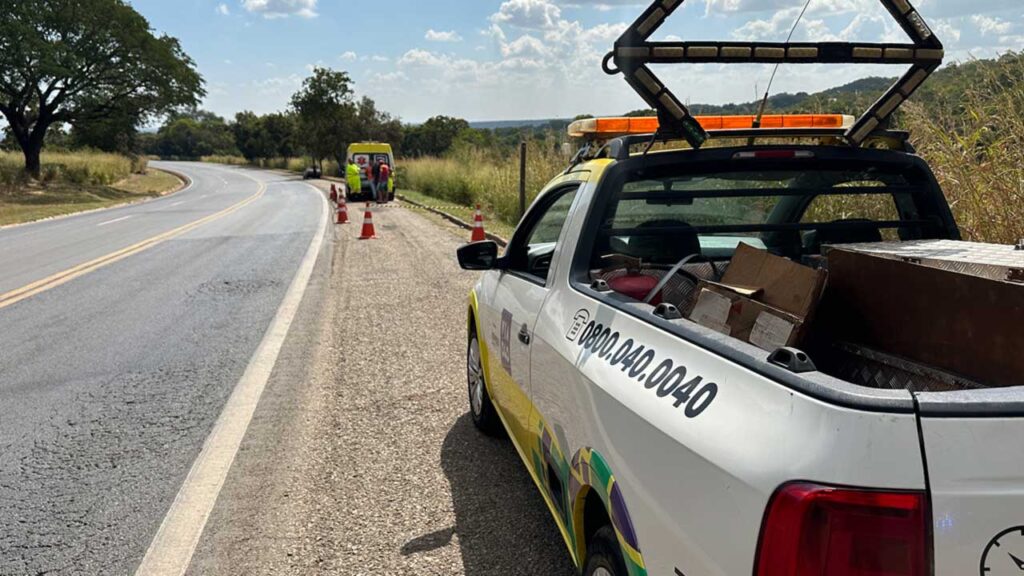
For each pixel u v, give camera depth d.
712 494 1.59
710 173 3.10
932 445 1.36
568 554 3.32
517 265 4.12
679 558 1.71
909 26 2.93
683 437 1.72
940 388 2.03
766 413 1.55
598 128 3.64
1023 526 1.34
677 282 2.88
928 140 5.63
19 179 41.88
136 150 99.25
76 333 7.84
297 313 8.52
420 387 5.74
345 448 4.59
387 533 3.56
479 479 4.11
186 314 8.66
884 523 1.33
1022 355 1.80
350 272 11.41
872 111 3.13
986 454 1.35
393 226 19.00
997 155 5.19
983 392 1.43
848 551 1.35
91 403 5.55
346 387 5.78
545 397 2.86
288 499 3.93
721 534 1.55
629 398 2.01
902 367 2.15
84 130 50.94
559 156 16.02
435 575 3.19
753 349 1.78
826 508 1.36
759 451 1.50
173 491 4.06
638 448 1.93
